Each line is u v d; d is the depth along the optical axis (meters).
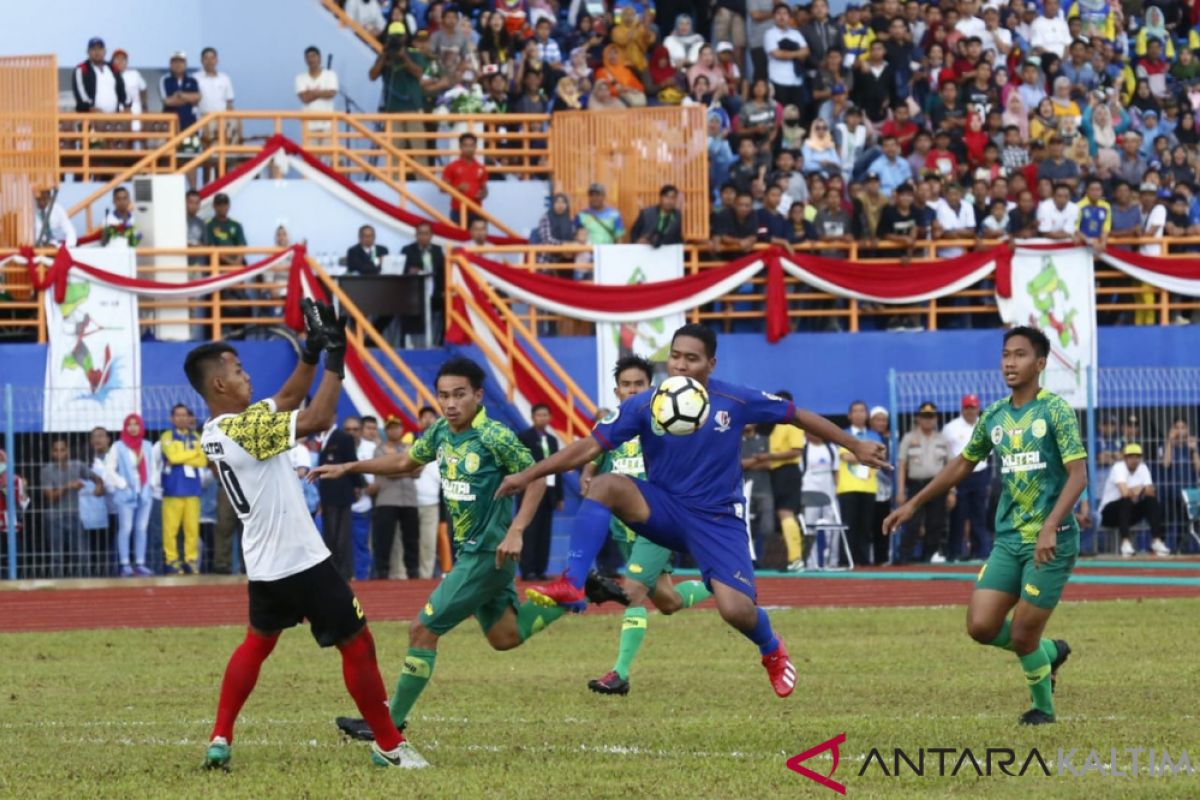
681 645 45.62
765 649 29.00
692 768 26.11
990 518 77.25
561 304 78.88
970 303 84.25
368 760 27.27
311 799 23.62
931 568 72.19
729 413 28.61
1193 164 95.88
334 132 85.88
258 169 84.31
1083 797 23.83
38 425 73.94
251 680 26.55
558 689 36.66
